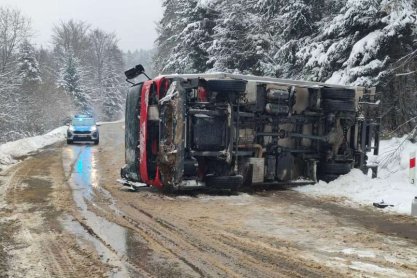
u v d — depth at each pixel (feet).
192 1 104.94
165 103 33.19
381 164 48.29
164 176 33.68
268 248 21.27
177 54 107.04
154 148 35.12
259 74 83.92
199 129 34.19
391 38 53.62
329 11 73.67
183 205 30.68
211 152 34.50
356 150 42.19
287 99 37.96
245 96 36.01
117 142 90.84
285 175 38.65
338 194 36.35
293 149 39.88
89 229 23.54
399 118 58.29
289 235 23.75
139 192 34.94
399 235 24.40
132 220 25.79
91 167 49.96
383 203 31.76
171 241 21.95
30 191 33.94
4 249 19.95
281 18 75.36
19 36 134.51
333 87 40.75
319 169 40.91
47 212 27.02
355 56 55.26
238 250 20.85
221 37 89.92
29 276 16.90
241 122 36.65
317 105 39.29
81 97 220.02
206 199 33.17
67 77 219.41
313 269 18.54
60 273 17.29
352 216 28.84
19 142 73.56
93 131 84.38
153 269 18.02
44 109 149.48
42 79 173.27
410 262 19.76
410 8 50.34
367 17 55.67
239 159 36.68
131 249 20.49
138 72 38.27
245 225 25.58
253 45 84.43
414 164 38.09
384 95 58.70
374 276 17.89
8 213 26.63
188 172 33.83
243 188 38.60
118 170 47.47
